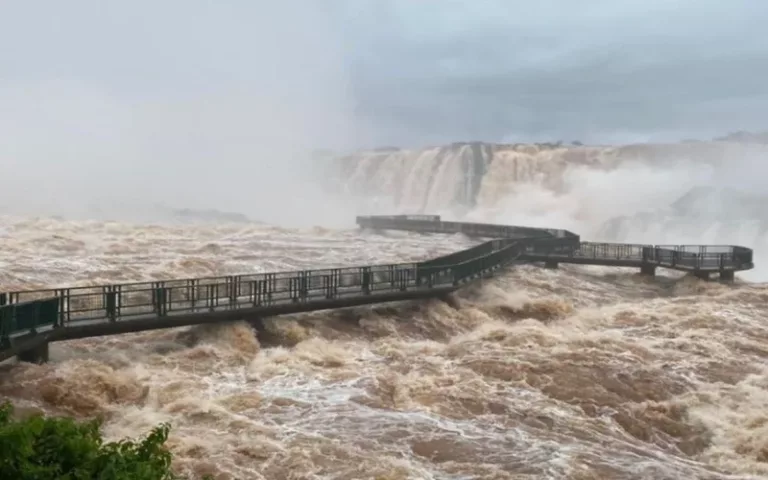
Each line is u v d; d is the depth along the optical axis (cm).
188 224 5884
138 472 764
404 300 2812
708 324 2783
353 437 1596
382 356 2252
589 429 1756
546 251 4209
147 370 1919
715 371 2227
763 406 1966
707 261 3888
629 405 1928
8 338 1719
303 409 1759
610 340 2455
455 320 2817
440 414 1775
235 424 1619
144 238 4084
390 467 1448
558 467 1502
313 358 2159
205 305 2339
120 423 1603
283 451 1494
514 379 2047
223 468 1396
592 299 3438
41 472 712
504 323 2792
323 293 2609
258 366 2066
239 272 3256
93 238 3850
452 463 1499
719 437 1805
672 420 1884
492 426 1720
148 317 2084
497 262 3575
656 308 3062
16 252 3206
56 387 1683
